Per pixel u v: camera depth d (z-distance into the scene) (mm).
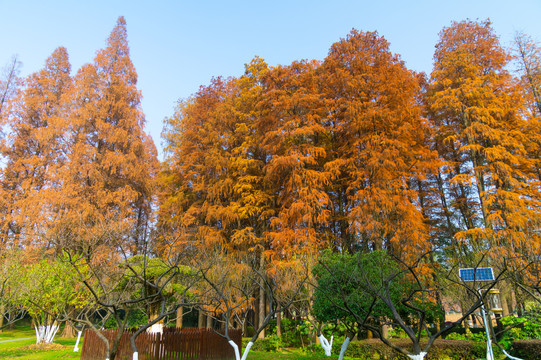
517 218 13969
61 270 9812
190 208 18922
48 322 13469
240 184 18281
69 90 24031
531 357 8648
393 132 16562
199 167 20016
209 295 9875
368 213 14891
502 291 11594
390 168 16000
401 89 17203
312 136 19719
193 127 21938
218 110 20422
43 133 22766
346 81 18203
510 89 18453
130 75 25297
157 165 26688
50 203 18578
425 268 12328
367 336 15266
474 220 21391
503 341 9625
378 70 18438
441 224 22016
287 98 17750
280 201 18234
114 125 23141
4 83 27797
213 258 10945
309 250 12891
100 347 8523
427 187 22469
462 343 10305
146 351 7914
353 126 17203
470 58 18859
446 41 21344
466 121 17797
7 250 15633
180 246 9664
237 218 17656
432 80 20859
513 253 11398
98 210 17953
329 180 18156
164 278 9359
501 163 15453
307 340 15320
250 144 19438
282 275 12555
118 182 21438
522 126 18016
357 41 19406
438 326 14156
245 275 13320
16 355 11250
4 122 25406
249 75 22750
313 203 15859
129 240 12531
